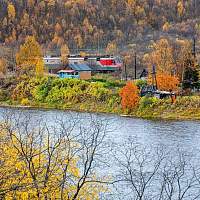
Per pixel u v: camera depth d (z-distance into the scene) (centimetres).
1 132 2412
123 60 18888
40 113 10862
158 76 12644
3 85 14950
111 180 3253
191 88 12644
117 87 13800
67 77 15788
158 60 14112
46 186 2066
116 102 12431
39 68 15538
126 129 8731
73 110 12569
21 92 14275
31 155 2166
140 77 15550
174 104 11612
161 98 12256
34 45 17525
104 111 12294
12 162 2141
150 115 11406
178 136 7950
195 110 11269
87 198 2417
